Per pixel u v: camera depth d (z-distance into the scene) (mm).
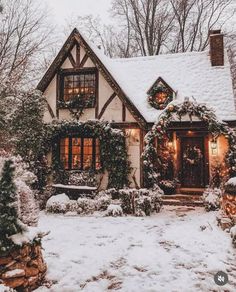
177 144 14352
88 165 13727
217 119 11391
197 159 14055
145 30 25562
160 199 11078
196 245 6746
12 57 21719
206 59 15742
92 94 14039
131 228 8406
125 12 26797
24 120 11938
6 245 4496
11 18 21344
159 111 13703
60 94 14289
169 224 8805
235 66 25000
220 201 10531
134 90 15148
